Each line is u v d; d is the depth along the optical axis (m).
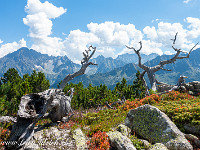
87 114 15.12
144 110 9.14
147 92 22.45
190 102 11.70
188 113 8.62
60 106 10.16
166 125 7.60
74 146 7.14
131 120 9.62
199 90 16.97
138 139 7.93
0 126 8.05
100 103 26.55
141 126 8.70
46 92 9.20
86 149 6.93
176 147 6.51
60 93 10.62
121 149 6.53
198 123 7.73
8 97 15.17
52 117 10.36
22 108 7.42
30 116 7.23
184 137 6.95
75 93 26.36
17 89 16.16
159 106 11.71
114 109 17.91
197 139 6.92
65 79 17.55
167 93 16.53
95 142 7.45
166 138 7.11
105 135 7.70
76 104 22.81
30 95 8.29
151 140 7.74
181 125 8.36
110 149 7.02
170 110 9.60
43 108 8.16
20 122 7.22
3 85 9.20
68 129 9.50
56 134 8.19
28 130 7.24
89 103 26.31
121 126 9.00
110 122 11.73
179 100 13.69
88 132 9.03
